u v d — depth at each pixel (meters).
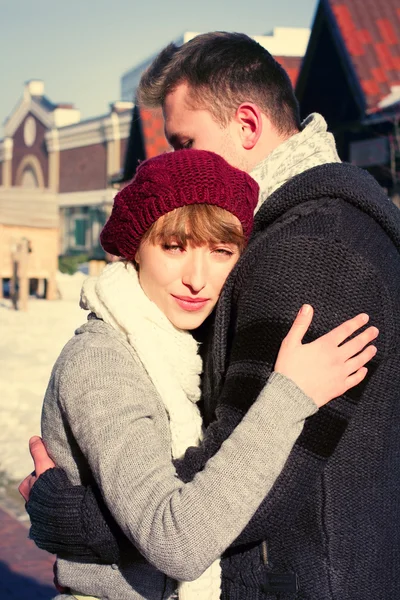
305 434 1.64
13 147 49.91
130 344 1.81
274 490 1.63
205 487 1.57
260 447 1.58
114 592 1.83
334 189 1.78
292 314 1.67
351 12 14.86
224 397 1.72
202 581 1.74
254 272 1.73
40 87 47.94
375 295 1.70
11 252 17.39
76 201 43.31
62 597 1.92
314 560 1.72
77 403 1.71
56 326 13.50
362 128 15.75
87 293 1.87
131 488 1.61
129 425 1.67
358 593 1.72
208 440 1.69
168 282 1.80
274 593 1.74
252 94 2.05
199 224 1.75
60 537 1.79
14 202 17.47
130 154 20.47
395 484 1.77
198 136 2.10
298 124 2.16
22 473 5.58
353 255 1.70
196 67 2.07
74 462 1.84
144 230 1.79
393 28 14.85
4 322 13.84
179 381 1.84
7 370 9.03
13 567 4.42
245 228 1.80
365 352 1.67
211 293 1.82
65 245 44.88
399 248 1.81
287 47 24.58
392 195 15.09
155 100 2.16
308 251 1.70
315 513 1.71
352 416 1.69
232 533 1.56
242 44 2.09
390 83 14.29
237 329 1.74
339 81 16.47
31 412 7.14
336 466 1.71
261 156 2.07
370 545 1.73
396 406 1.77
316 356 1.64
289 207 1.82
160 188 1.74
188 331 1.92
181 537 1.54
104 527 1.74
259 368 1.68
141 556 1.80
